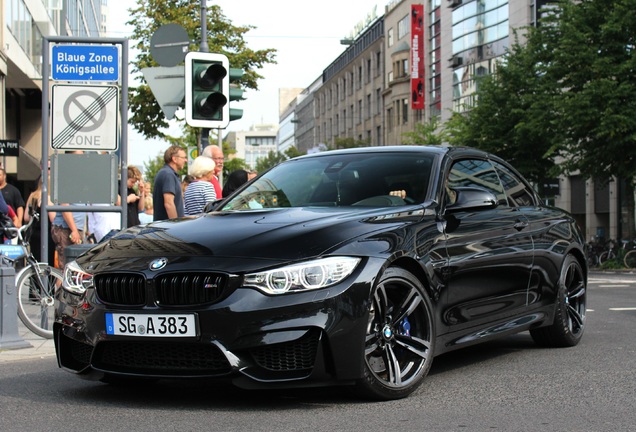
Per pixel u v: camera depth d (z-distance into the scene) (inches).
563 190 1626.5
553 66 1071.6
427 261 204.5
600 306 440.8
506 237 243.9
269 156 4458.7
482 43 2073.1
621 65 1000.2
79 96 361.7
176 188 377.4
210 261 180.7
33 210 496.4
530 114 1192.2
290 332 175.6
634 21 1018.1
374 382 187.9
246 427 168.9
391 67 3009.4
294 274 177.6
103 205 357.4
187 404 193.2
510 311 245.6
